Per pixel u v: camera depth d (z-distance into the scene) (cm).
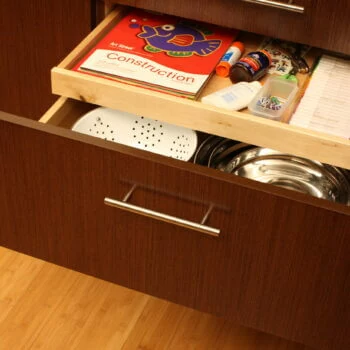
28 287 142
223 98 106
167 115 105
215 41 118
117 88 105
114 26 119
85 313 138
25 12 123
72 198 100
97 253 107
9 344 133
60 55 127
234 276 99
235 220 91
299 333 103
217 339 136
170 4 112
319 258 91
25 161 97
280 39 119
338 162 100
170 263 102
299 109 106
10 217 109
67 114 115
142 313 139
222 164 117
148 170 90
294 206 86
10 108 141
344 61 117
